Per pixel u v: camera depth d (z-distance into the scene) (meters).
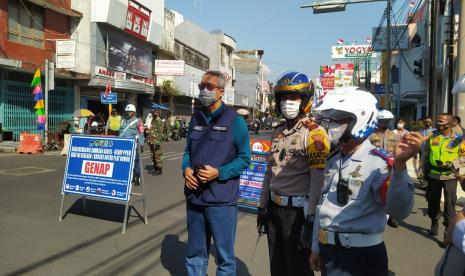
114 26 23.56
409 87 31.94
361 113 2.40
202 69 41.06
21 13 18.50
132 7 25.33
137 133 10.45
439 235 6.32
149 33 28.17
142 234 5.82
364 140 2.48
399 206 2.22
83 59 22.05
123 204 7.58
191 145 3.82
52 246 5.17
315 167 3.01
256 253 5.23
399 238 6.14
